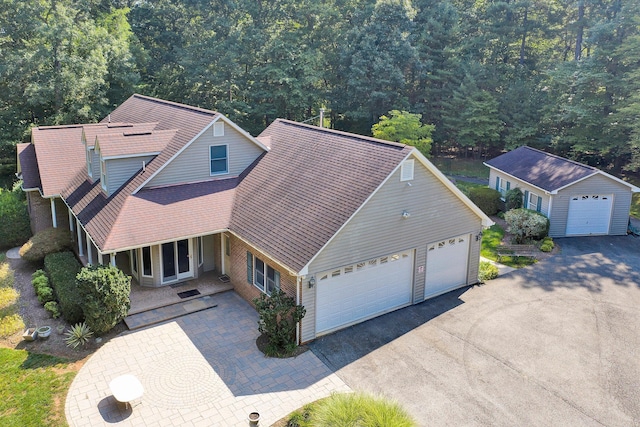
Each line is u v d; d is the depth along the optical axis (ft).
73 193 72.28
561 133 131.75
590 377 47.03
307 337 52.42
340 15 155.22
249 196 65.41
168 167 65.72
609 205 87.25
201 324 55.77
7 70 113.91
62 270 64.03
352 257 53.57
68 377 46.24
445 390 44.96
